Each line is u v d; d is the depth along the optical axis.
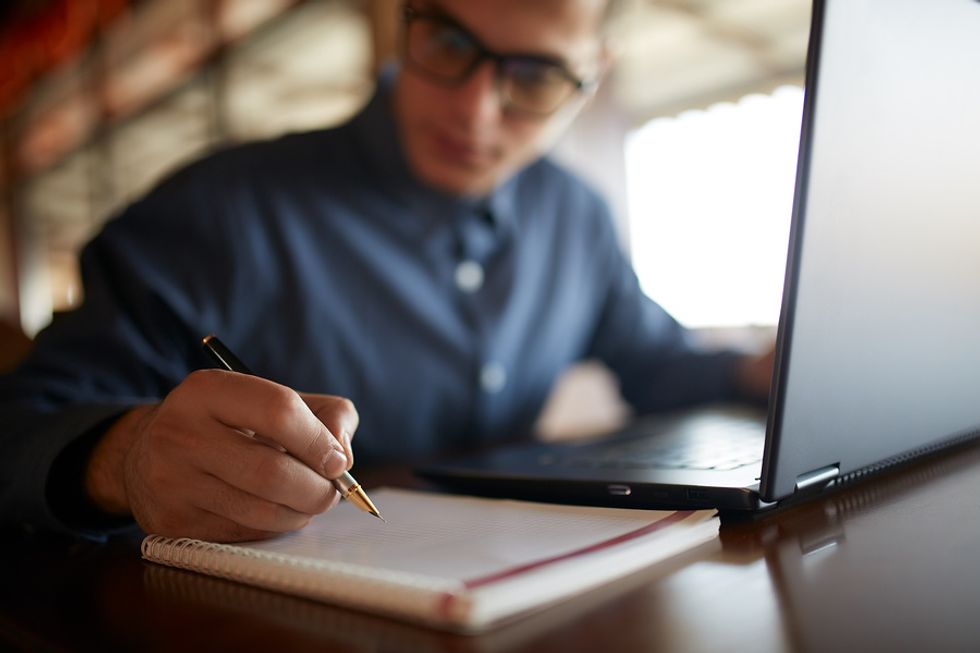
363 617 0.36
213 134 3.59
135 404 0.63
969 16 0.52
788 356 0.43
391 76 1.24
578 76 1.11
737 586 0.37
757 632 0.31
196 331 1.01
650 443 0.79
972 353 0.60
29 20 4.55
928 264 0.52
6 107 5.17
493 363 1.24
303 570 0.40
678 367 1.40
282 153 1.19
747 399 1.26
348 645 0.32
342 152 1.21
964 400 0.60
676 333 1.54
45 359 0.85
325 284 1.14
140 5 3.57
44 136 5.01
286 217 1.12
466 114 1.09
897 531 0.45
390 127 1.19
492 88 1.07
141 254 1.02
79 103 4.52
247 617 0.37
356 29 2.79
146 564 0.50
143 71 3.92
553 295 1.39
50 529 0.59
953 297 0.56
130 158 4.36
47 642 0.36
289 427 0.46
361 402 1.16
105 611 0.40
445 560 0.40
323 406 0.52
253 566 0.43
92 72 4.23
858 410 0.49
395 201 1.20
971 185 0.56
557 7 1.03
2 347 1.38
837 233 0.44
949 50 0.51
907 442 0.54
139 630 0.37
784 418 0.43
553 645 0.31
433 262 1.22
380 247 1.18
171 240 1.05
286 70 3.27
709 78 2.18
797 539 0.45
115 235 1.02
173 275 1.03
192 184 1.11
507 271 1.30
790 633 0.31
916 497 0.53
